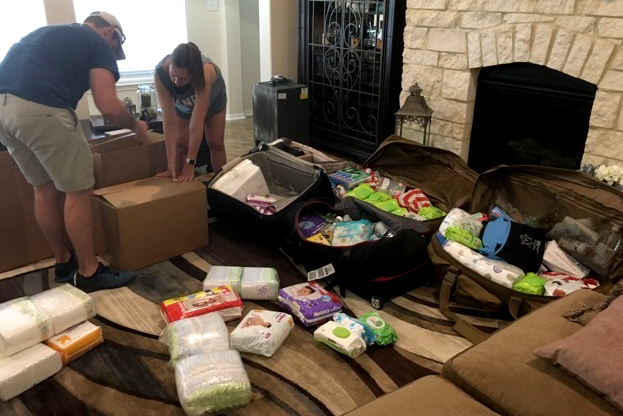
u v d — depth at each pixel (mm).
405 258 2168
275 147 3111
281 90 3930
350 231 2371
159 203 2385
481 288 2088
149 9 4410
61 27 2002
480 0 2941
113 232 2330
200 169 3723
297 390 1722
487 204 2576
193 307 2021
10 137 2021
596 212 2221
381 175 3076
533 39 2764
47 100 1918
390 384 1757
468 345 1956
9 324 1753
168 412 1626
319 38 4246
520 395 1222
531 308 1985
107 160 2514
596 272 2143
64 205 2234
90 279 2238
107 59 2113
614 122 2557
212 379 1615
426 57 3332
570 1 2568
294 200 2574
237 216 2676
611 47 2475
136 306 2158
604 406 1187
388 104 3691
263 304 2201
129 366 1822
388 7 3469
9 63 1919
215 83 2906
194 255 2574
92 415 1614
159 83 2600
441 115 3350
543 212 2414
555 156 3023
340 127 4168
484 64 3021
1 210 2299
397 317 2125
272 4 4316
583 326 1452
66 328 1880
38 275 2379
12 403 1656
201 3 4730
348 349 1838
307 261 2367
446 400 1225
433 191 2887
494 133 3283
